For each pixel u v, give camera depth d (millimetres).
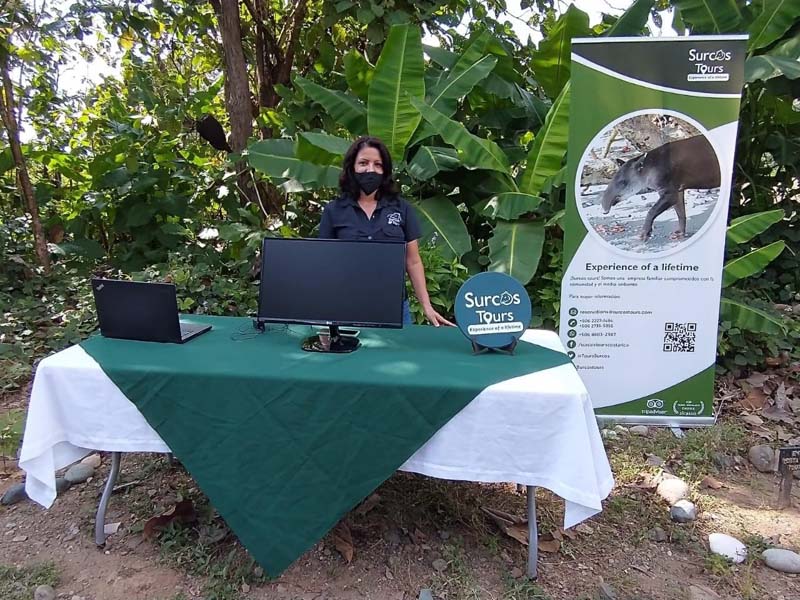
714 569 2346
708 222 3352
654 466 3133
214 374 2148
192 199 6305
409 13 5805
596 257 3447
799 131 5395
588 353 3551
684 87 3229
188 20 6688
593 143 3344
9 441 3355
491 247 4344
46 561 2377
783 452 2793
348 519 2590
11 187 6547
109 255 6305
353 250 2424
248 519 2150
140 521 2635
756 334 4332
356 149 3004
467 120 5781
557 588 2238
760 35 4508
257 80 7324
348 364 2258
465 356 2391
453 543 2463
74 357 2332
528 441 2051
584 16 4840
